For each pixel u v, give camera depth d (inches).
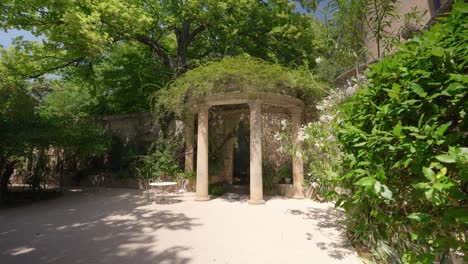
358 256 143.4
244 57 316.8
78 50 374.3
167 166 420.8
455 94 60.4
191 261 141.3
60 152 442.3
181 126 454.0
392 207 85.5
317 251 152.2
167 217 241.4
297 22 490.3
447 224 63.9
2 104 365.4
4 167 362.9
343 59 198.8
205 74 300.2
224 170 472.1
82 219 239.9
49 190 417.1
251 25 531.8
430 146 64.6
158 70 541.6
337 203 108.7
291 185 345.7
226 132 470.0
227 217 238.7
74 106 743.7
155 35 568.1
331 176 121.2
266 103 319.6
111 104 672.4
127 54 563.2
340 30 192.2
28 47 427.8
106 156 520.7
